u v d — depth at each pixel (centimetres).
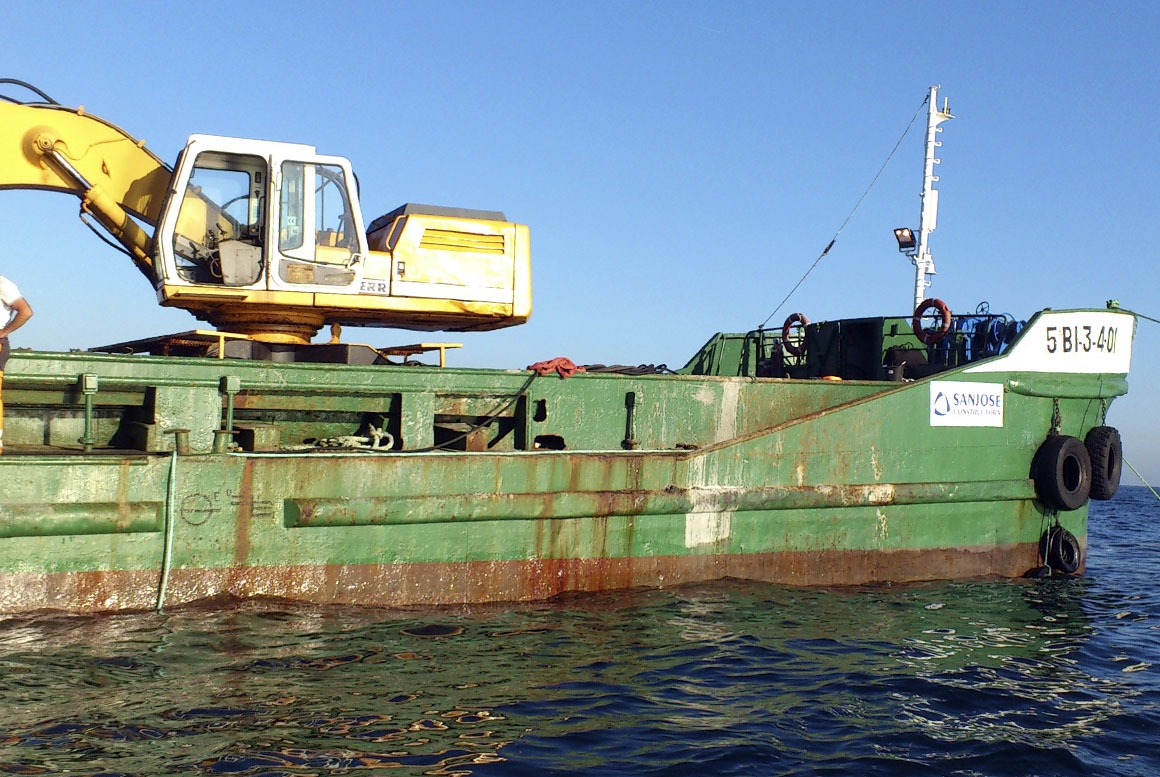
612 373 1109
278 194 959
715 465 1061
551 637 859
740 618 962
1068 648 955
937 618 1032
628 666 796
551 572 985
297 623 833
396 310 1005
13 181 990
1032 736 694
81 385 830
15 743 567
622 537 1020
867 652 883
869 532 1160
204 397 876
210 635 780
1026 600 1153
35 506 774
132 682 674
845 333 1437
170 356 938
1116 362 1339
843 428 1134
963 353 1345
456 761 586
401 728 629
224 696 660
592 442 1061
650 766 600
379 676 724
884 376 1381
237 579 852
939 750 656
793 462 1105
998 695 784
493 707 680
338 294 980
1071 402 1303
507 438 1051
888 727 695
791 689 766
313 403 945
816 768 614
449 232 1031
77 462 791
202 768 550
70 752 561
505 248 1055
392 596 914
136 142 1031
